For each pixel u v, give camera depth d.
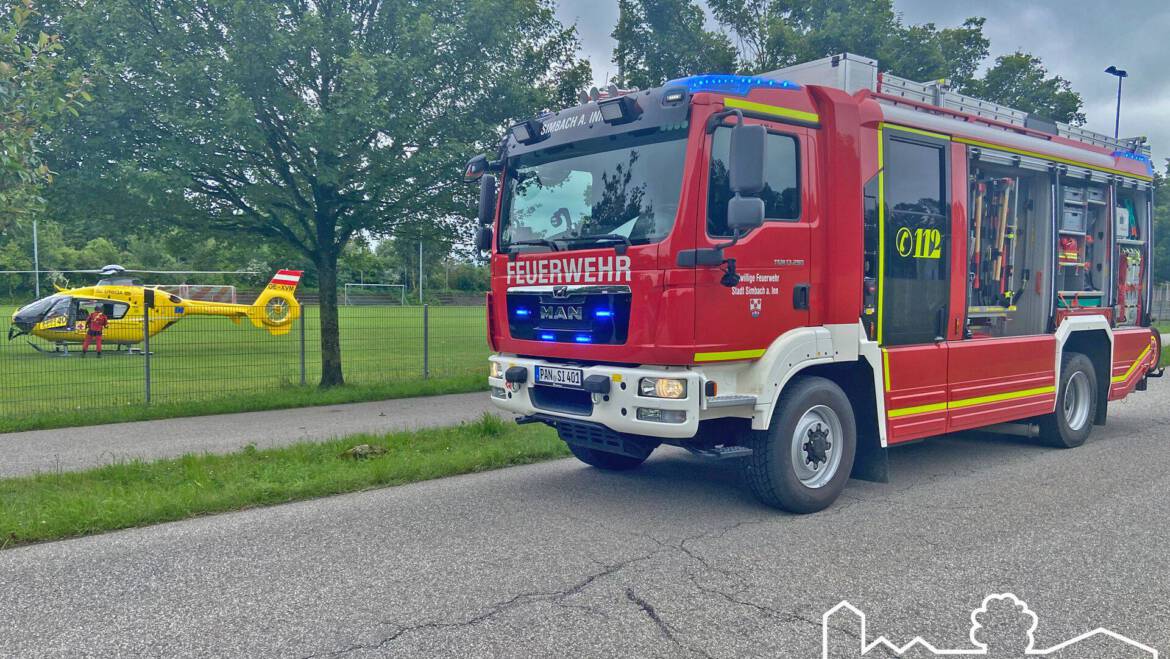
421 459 7.64
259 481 6.86
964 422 7.32
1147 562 5.03
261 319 16.19
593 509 6.33
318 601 4.39
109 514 5.84
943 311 7.19
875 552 5.23
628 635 3.94
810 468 6.29
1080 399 9.03
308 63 11.25
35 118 7.05
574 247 6.24
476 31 12.06
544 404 6.55
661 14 15.69
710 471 7.75
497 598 4.43
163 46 10.94
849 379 6.68
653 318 5.61
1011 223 8.41
